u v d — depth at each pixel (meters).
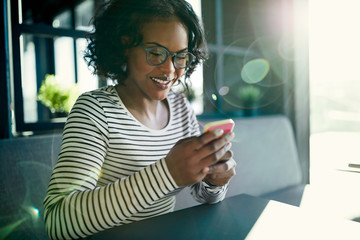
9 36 1.33
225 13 2.71
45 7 2.74
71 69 2.78
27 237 1.04
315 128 3.10
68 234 0.55
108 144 0.76
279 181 2.02
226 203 0.71
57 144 1.16
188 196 1.43
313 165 2.42
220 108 2.57
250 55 2.64
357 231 0.54
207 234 0.53
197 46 0.90
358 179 1.95
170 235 0.53
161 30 0.73
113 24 0.79
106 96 0.81
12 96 1.36
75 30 1.55
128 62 0.82
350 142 2.82
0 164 1.00
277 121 2.16
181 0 0.80
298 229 0.55
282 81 2.49
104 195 0.56
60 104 1.92
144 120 0.86
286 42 2.44
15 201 1.02
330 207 1.53
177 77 0.80
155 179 0.56
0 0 1.21
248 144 1.88
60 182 0.60
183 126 0.99
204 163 0.55
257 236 0.52
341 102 3.20
